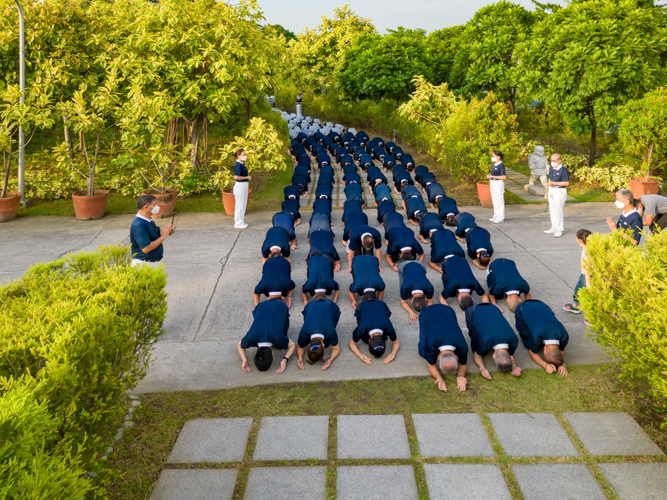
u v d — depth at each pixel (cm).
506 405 429
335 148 1930
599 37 1197
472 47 1802
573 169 1404
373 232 720
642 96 1206
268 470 359
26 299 373
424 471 354
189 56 1166
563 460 362
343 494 335
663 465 355
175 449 382
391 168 1565
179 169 1205
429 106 1611
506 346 456
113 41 1276
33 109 999
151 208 612
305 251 851
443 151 1462
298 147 1778
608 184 1218
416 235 934
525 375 472
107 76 1149
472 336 498
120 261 480
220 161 1165
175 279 735
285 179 1486
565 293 661
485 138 1207
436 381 464
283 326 480
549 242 879
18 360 289
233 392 455
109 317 339
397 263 754
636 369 391
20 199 1095
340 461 366
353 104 2770
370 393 450
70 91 1232
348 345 536
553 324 471
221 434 398
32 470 208
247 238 937
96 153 1069
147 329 420
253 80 1305
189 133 1455
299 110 3158
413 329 568
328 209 936
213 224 1037
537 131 1839
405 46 2219
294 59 3509
